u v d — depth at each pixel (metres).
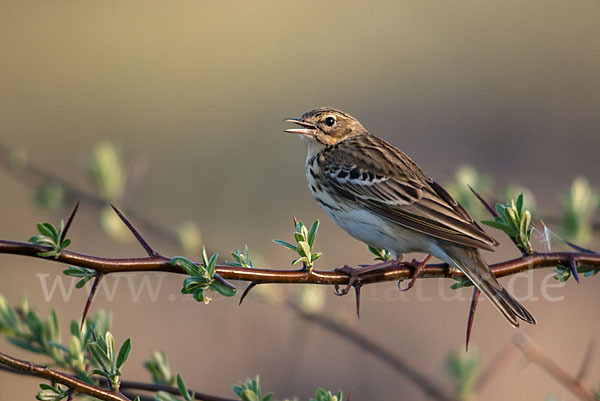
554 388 13.20
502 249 15.45
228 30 25.77
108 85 23.09
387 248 8.96
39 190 10.05
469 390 8.57
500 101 20.80
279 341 13.54
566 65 21.08
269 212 17.92
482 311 14.66
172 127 21.27
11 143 19.55
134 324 13.83
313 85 22.81
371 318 14.52
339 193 9.41
